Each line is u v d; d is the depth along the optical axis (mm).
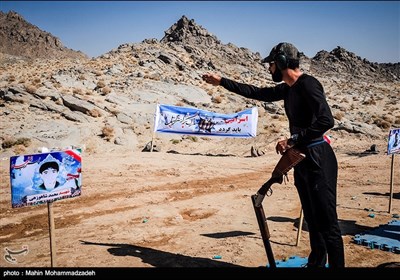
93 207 8477
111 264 4859
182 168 14844
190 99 38188
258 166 15984
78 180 4352
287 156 3668
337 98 54125
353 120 34562
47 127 22781
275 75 3854
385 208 8461
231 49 97938
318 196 3701
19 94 27672
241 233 6453
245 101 39406
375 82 100000
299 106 3689
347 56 126875
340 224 7070
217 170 14695
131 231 6559
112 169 13898
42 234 6473
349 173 14188
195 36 99000
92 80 39000
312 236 4098
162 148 22797
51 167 4121
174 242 5934
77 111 27234
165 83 41438
